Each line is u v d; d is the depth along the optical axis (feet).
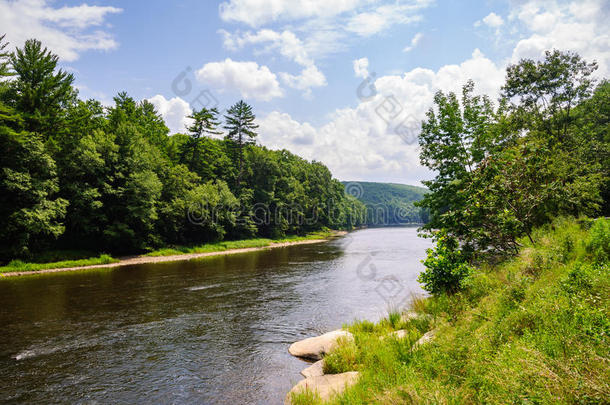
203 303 47.88
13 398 22.38
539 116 72.13
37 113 96.94
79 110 119.14
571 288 16.39
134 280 67.05
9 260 84.07
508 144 51.83
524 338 14.25
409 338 24.54
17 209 84.74
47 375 25.67
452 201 50.14
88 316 41.52
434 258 32.89
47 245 94.68
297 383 23.40
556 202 40.22
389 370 19.06
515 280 23.40
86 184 100.53
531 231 40.93
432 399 12.80
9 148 84.28
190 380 24.62
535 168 33.55
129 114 155.12
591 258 22.89
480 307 22.59
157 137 162.50
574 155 56.34
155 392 22.97
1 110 84.43
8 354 29.81
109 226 106.11
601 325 12.17
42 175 89.71
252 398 21.59
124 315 41.91
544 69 71.51
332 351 25.67
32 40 101.96
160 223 126.00
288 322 38.58
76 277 71.41
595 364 10.41
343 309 43.39
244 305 46.57
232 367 26.73
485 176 33.96
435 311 30.07
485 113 52.21
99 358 28.84
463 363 15.02
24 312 43.34
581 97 70.69
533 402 9.82
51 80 102.22
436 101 55.88
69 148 102.73
